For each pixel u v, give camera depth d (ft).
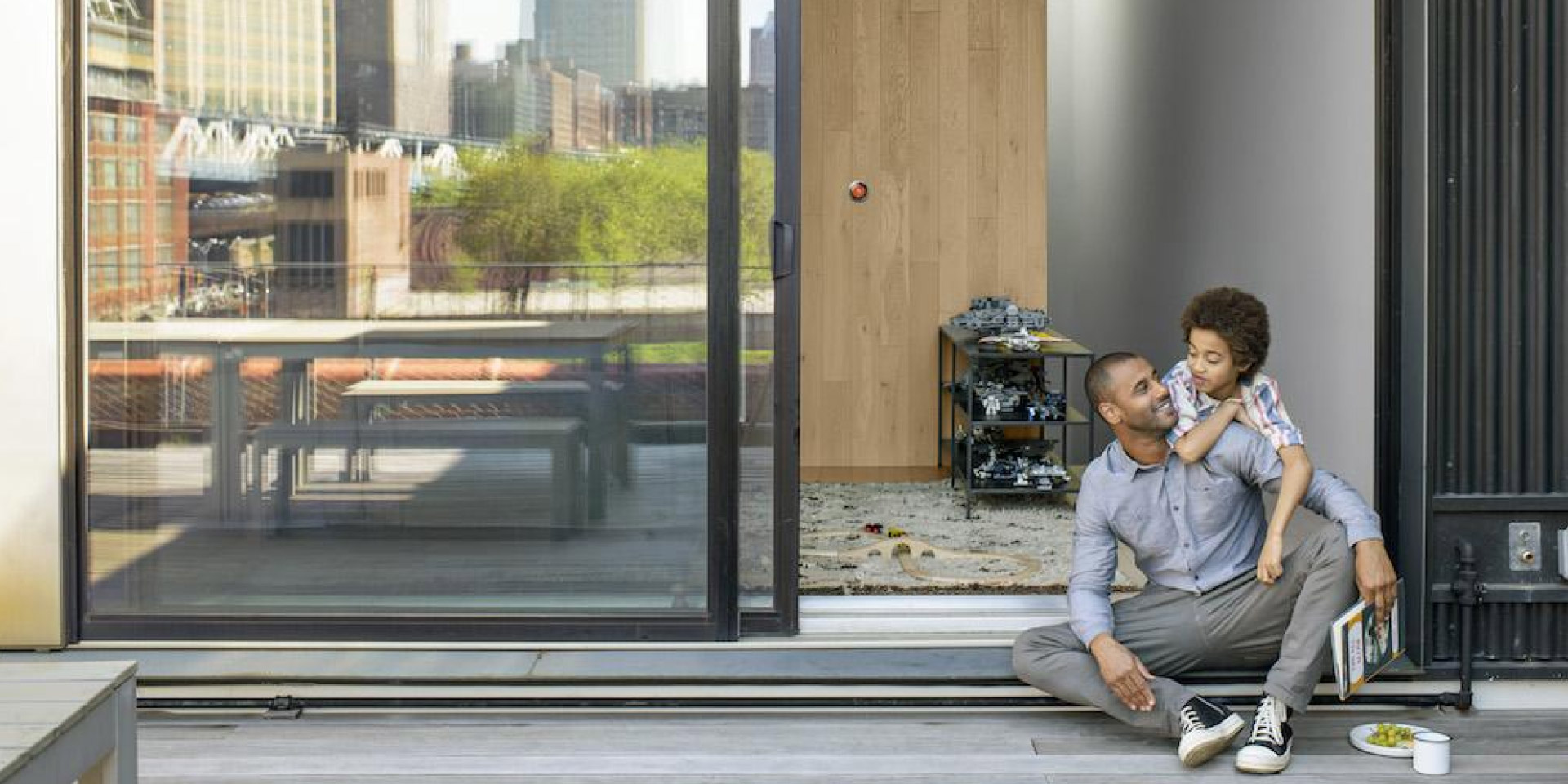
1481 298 11.46
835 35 20.72
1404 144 11.75
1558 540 11.57
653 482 12.07
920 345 21.09
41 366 11.81
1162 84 20.27
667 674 11.56
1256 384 11.28
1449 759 10.33
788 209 11.93
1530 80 11.35
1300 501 10.94
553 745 10.75
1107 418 10.96
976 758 10.53
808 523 17.16
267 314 12.00
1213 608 11.09
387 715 11.38
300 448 12.09
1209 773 10.27
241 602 12.18
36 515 11.89
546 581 12.14
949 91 20.79
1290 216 14.85
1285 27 14.89
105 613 12.14
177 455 12.08
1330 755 10.62
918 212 20.90
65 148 11.78
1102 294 24.48
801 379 21.15
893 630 12.52
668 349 11.99
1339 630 10.28
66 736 7.13
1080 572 11.07
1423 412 11.53
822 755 10.57
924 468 21.17
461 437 12.06
